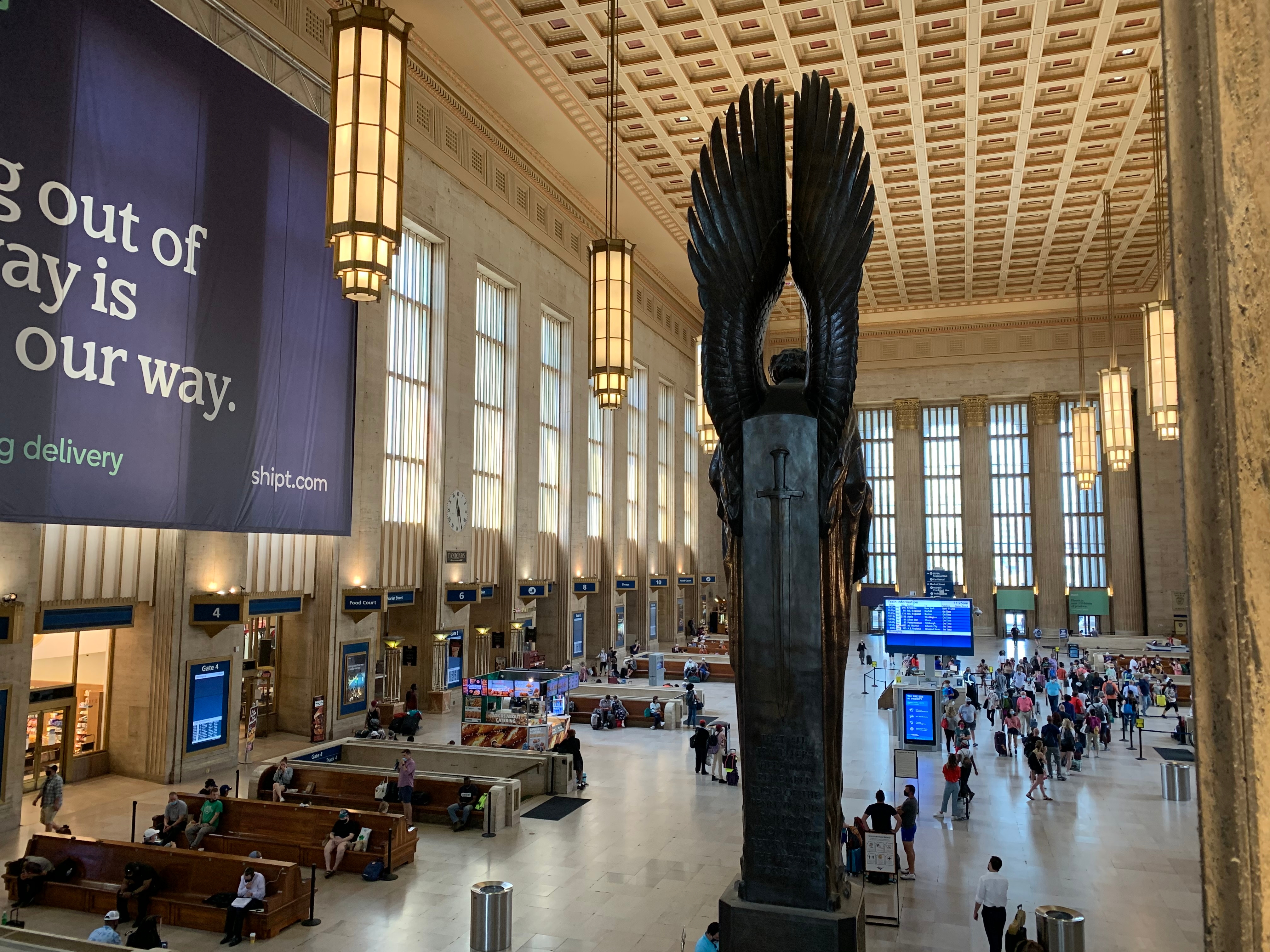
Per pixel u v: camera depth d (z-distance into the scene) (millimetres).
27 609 11523
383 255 7516
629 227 31312
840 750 4715
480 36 20016
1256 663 1138
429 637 21078
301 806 10859
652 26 19516
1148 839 11820
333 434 16219
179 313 12867
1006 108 22984
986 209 29703
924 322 42344
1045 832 12133
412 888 9742
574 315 29047
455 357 22000
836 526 4746
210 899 8625
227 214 13797
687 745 18375
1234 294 1188
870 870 9688
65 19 11156
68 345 11117
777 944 4289
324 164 16156
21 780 11398
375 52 7516
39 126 10797
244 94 14219
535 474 26125
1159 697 23469
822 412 4609
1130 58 20875
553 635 27891
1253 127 1186
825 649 4691
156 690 14078
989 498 41438
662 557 37656
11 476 10398
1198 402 1260
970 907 9312
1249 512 1158
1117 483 39000
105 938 7371
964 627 21234
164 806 12516
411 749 14766
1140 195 28547
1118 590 38562
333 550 17688
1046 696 23812
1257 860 1123
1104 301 40000
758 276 4723
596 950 8086
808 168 4570
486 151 23703
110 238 11750
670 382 38281
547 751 14906
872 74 21562
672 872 10328
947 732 17422
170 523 12633
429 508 21266
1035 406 40844
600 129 24531
